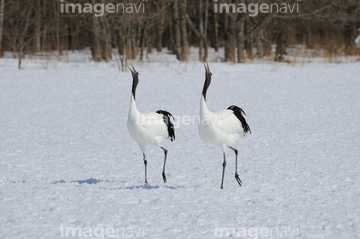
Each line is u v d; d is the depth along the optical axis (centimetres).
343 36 5612
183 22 4666
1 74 3453
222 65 4231
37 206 960
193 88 2914
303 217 900
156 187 1112
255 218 894
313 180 1160
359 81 3116
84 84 3078
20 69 3791
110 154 1468
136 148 1552
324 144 1571
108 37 4616
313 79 3250
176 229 837
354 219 888
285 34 5119
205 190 1083
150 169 1291
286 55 5188
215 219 888
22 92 2756
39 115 2141
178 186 1123
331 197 1023
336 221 877
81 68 3966
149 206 963
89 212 926
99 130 1834
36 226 849
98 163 1356
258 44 5481
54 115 2144
